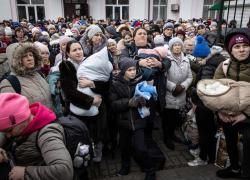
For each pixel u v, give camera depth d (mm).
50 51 4945
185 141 3578
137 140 2773
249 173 2383
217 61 3014
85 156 1831
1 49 4453
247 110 2258
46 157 1451
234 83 2340
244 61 2492
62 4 21047
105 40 3996
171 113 3533
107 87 2848
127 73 2799
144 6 21812
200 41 3799
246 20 5785
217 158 2961
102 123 2945
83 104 2598
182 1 21500
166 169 2965
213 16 22047
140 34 3824
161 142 3699
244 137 2354
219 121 2605
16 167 1454
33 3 21047
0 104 1404
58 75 2760
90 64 2695
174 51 3436
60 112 2648
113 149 3367
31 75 2438
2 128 1405
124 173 2906
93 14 21797
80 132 1849
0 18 20094
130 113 2826
